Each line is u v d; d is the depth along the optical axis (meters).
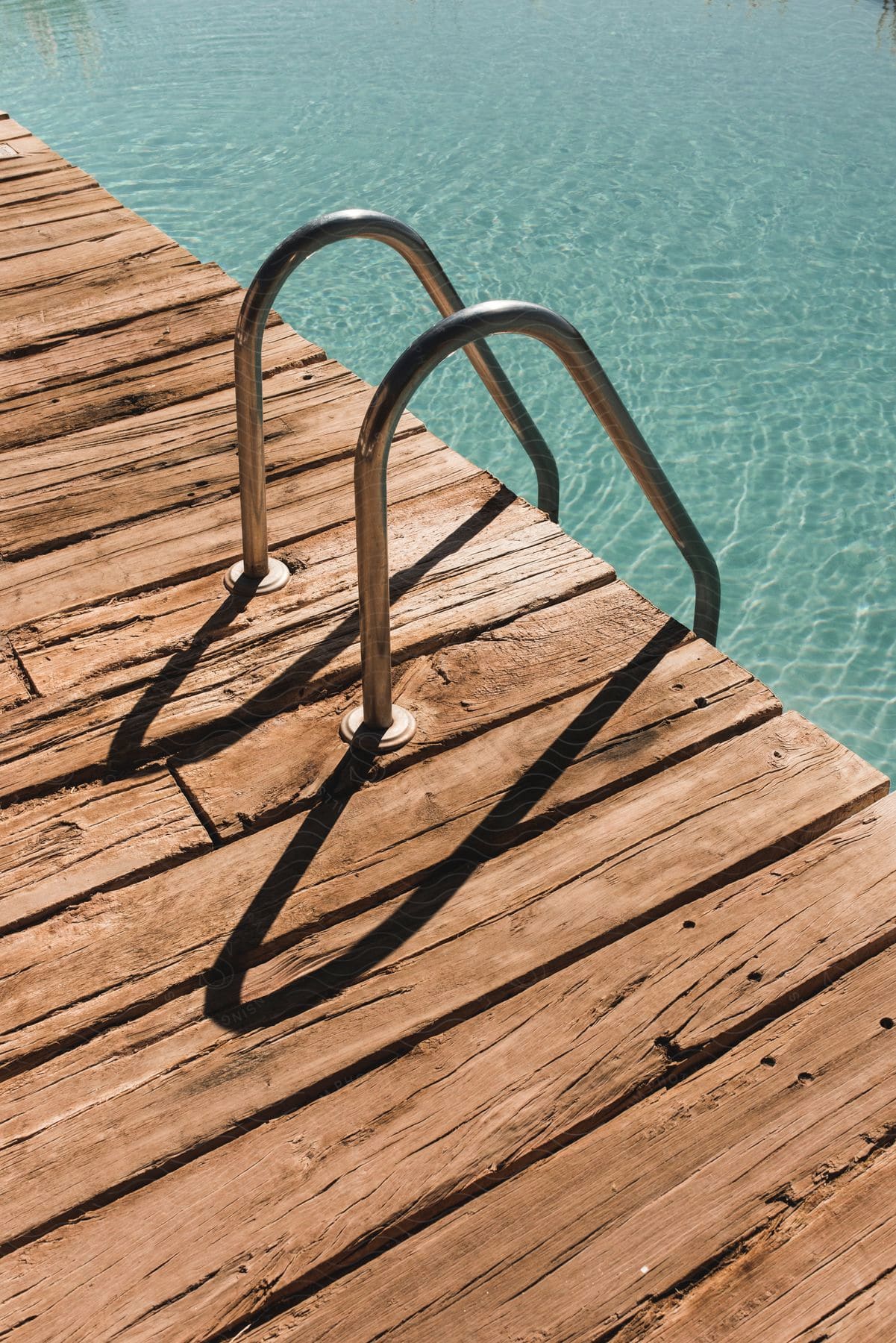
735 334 6.79
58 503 2.46
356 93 10.39
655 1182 1.29
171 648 2.06
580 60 11.12
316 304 7.04
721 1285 1.20
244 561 2.21
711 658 2.00
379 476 1.55
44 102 10.33
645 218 8.09
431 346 1.52
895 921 1.55
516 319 1.61
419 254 1.99
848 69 10.85
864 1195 1.26
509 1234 1.25
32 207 4.04
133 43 11.93
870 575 5.13
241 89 10.56
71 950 1.56
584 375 1.79
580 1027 1.44
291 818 1.74
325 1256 1.23
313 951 1.55
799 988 1.47
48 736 1.89
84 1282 1.22
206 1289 1.21
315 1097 1.39
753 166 8.86
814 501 5.54
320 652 2.04
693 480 5.67
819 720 4.45
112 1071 1.42
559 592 2.15
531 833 1.70
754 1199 1.27
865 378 6.40
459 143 9.32
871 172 8.77
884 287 7.24
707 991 1.47
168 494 2.48
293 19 12.70
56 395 2.86
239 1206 1.28
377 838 1.70
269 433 2.67
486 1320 1.18
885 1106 1.35
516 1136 1.33
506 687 1.95
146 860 1.67
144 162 9.06
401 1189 1.29
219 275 3.46
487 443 5.86
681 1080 1.39
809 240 7.80
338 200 8.39
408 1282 1.22
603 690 1.93
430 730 1.87
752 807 1.71
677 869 1.62
